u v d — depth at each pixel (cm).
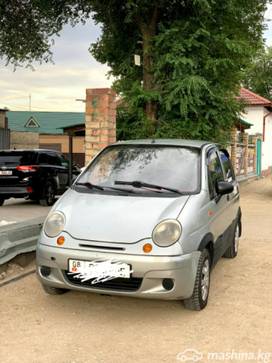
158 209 289
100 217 287
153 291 268
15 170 842
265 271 395
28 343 249
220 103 750
